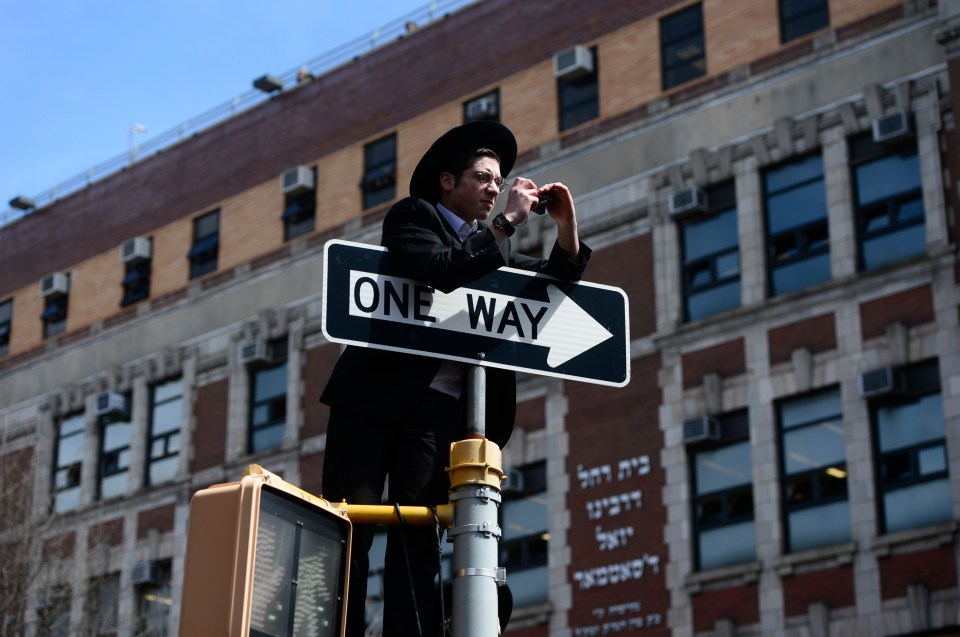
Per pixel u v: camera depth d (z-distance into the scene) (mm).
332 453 5215
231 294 38375
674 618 27328
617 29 32906
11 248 45156
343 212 36938
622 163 31453
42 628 28453
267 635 4066
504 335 5191
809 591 25922
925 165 27250
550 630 28781
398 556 5199
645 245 30547
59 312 42906
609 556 28578
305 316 36469
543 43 34188
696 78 31156
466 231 5414
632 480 28828
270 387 36844
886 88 28172
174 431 38469
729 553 27281
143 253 41094
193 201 40719
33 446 41250
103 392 39875
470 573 4699
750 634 26328
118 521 38094
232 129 40531
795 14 30203
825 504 26453
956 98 27188
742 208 29344
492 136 5492
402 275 5086
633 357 29688
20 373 42750
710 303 29438
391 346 4984
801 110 29203
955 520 24703
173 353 38969
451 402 5305
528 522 30062
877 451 26156
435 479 5191
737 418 28078
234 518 4062
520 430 30578
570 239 5316
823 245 28281
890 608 24969
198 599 4008
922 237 27141
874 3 29000
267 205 38719
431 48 36562
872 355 26641
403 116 36625
